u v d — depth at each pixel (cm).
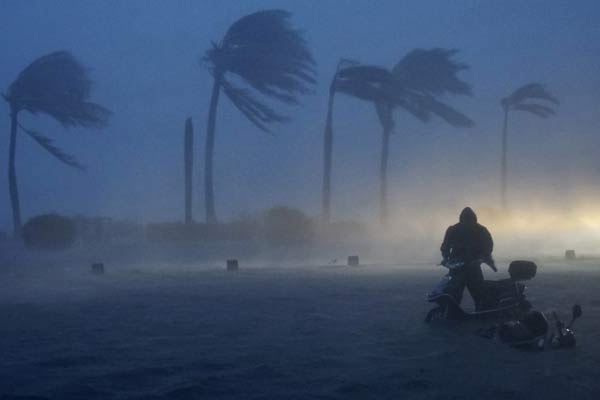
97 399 979
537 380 1055
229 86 5088
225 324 1575
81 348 1316
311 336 1411
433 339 1362
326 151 5178
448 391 1002
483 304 1524
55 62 5125
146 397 984
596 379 1062
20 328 1549
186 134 5050
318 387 1025
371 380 1058
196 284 2498
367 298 2030
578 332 1438
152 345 1338
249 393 998
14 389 1029
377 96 5175
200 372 1115
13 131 5050
